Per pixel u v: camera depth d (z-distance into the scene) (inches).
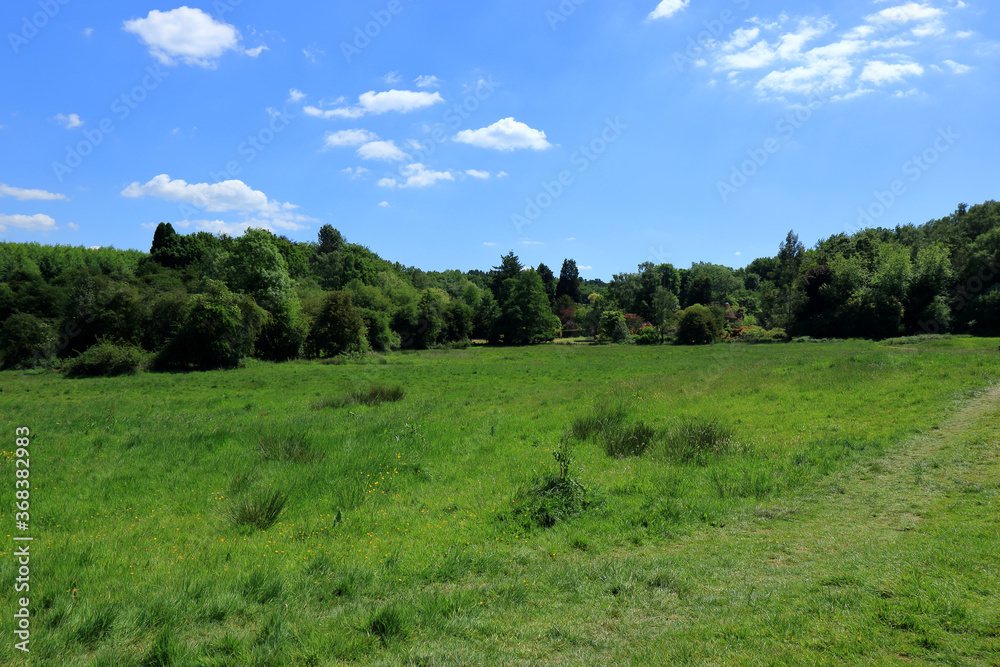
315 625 190.7
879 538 248.4
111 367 1390.3
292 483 384.5
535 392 946.7
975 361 728.3
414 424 579.8
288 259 2945.4
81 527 317.1
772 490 339.9
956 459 366.0
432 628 188.2
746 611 185.9
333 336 2046.0
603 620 189.6
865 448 416.2
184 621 198.1
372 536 297.7
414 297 3078.2
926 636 155.3
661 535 280.8
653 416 615.8
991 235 2085.4
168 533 306.0
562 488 338.3
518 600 211.3
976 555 209.8
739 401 657.6
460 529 303.4
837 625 167.6
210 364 1558.8
